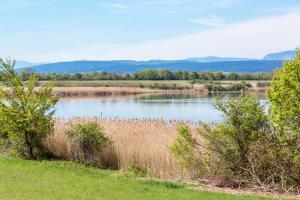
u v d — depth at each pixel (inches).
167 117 1779.0
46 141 809.5
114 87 4421.8
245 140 585.0
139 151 749.9
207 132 613.9
